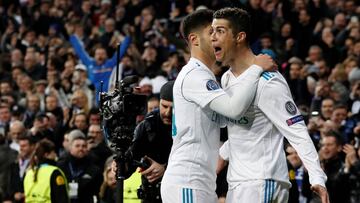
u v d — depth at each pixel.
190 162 8.87
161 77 19.09
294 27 22.23
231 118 8.69
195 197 8.82
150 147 10.02
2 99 20.97
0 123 19.42
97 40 23.72
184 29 9.12
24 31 26.62
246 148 8.76
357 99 17.72
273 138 8.75
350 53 20.75
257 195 8.66
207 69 8.98
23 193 15.34
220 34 8.76
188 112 8.90
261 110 8.68
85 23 26.30
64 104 20.61
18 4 29.12
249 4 22.94
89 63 20.56
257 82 8.62
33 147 16.06
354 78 18.62
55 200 13.59
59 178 13.64
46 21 26.94
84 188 14.34
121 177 9.41
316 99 17.45
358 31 21.75
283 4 22.78
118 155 9.41
